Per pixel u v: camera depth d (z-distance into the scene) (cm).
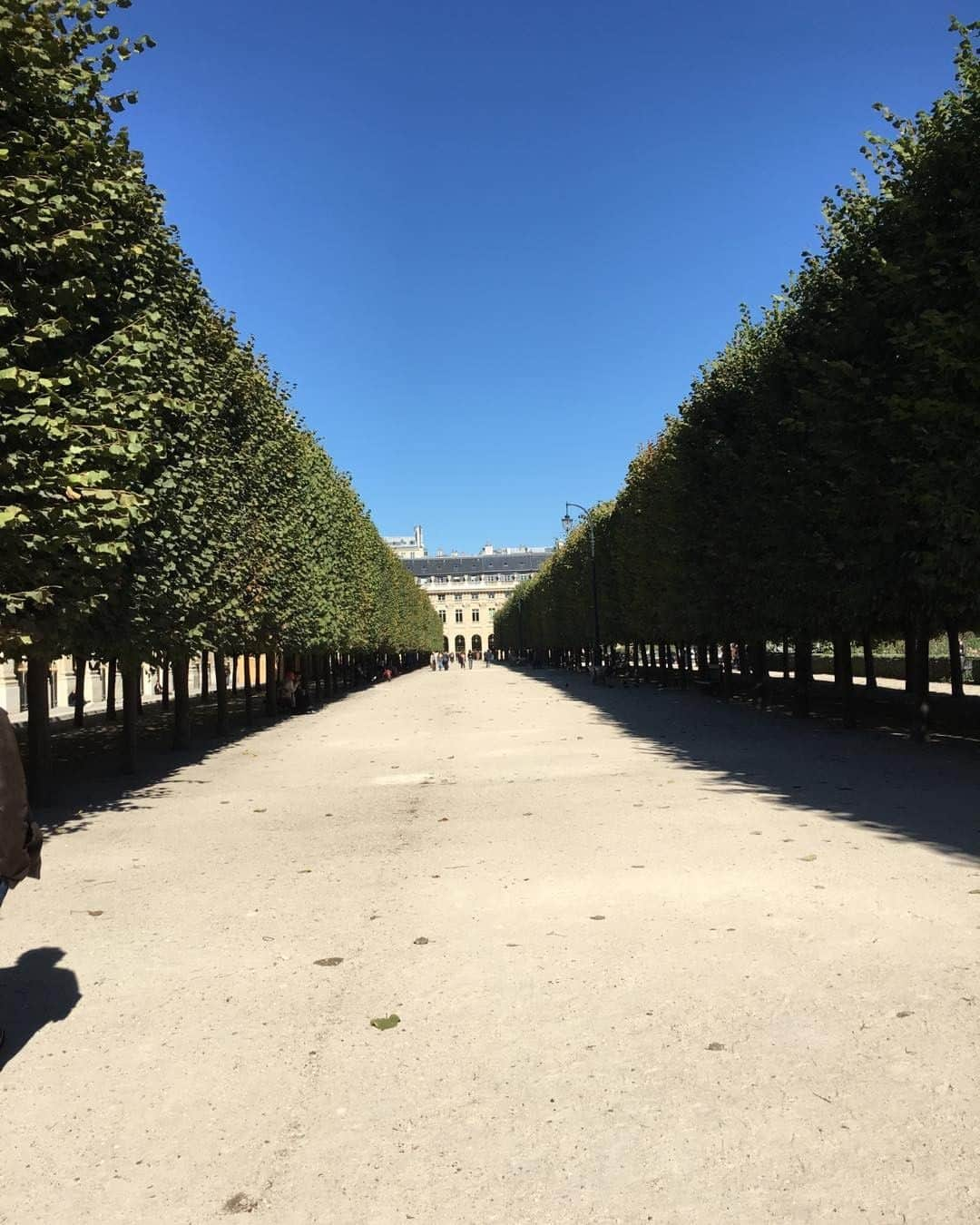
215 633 1833
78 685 3041
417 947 568
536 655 9569
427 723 2480
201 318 1797
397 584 7156
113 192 1024
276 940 593
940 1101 358
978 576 1228
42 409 890
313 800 1205
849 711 1920
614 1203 301
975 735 1762
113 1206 308
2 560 905
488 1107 367
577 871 749
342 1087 388
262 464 2386
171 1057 423
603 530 5200
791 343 1880
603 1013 455
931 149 1282
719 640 2927
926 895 636
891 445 1382
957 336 1153
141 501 1020
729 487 2292
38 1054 431
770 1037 419
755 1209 296
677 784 1210
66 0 970
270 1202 307
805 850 789
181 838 963
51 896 726
